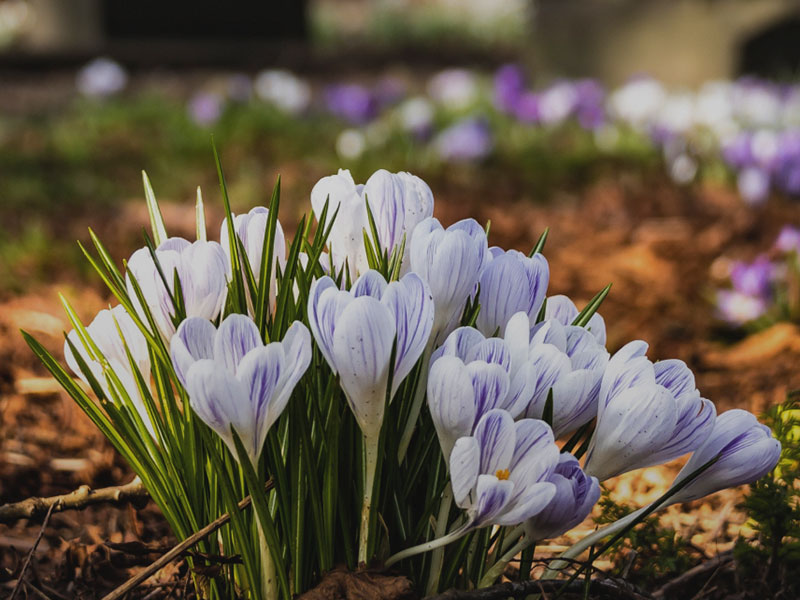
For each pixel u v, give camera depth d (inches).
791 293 50.9
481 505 18.6
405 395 20.5
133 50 227.5
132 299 20.9
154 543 24.1
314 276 21.3
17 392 39.8
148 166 102.1
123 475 32.3
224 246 21.5
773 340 46.7
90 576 24.8
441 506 20.1
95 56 219.3
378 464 19.4
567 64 164.1
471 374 18.9
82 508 23.7
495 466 18.9
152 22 245.9
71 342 20.6
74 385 20.8
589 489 19.1
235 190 89.0
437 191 90.7
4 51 227.0
